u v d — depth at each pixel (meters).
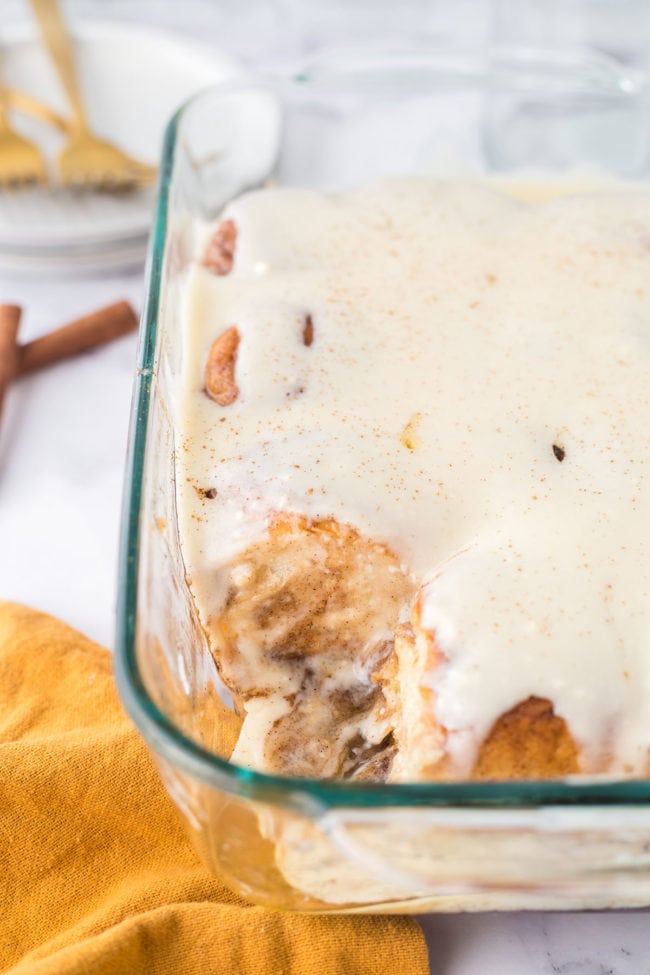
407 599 0.56
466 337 0.59
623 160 0.77
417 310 0.60
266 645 0.57
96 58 0.87
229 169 0.71
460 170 0.78
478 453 0.56
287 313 0.60
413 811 0.46
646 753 0.51
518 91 0.76
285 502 0.55
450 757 0.51
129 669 0.48
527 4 0.87
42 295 0.77
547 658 0.51
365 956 0.52
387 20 0.92
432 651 0.52
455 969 0.54
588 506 0.54
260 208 0.64
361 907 0.52
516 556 0.53
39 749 0.56
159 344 0.57
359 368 0.58
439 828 0.47
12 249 0.76
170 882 0.54
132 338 0.75
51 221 0.79
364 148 0.78
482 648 0.52
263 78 0.72
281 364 0.58
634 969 0.54
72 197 0.81
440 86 0.75
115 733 0.56
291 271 0.62
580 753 0.51
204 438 0.57
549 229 0.63
